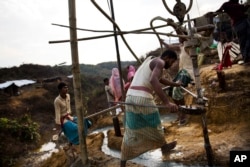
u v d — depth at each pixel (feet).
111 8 17.03
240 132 16.69
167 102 11.74
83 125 14.61
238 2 22.68
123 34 13.62
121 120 29.71
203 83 25.43
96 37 13.74
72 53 13.97
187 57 20.39
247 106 18.54
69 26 13.58
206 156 14.66
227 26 29.99
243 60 24.34
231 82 21.30
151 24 13.85
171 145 13.26
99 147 21.95
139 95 12.24
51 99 81.15
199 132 19.11
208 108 20.77
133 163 15.94
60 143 31.83
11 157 32.60
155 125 12.33
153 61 12.30
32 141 39.14
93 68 200.03
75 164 15.92
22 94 84.33
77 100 14.43
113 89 25.27
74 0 13.58
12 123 40.14
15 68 131.44
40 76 131.64
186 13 13.61
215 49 36.37
